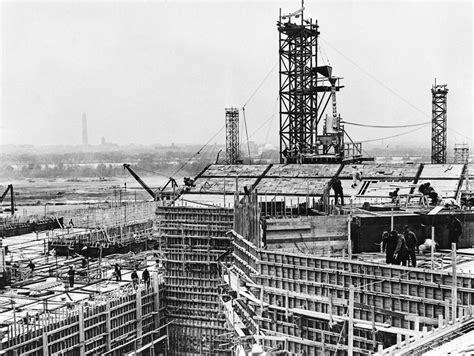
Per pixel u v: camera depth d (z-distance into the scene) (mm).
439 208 39844
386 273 30422
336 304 31672
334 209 40594
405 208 41969
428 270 28938
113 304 43844
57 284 49938
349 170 60938
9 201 168750
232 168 66750
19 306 43312
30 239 73438
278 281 34469
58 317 39188
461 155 96000
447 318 24344
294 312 32812
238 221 42188
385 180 57844
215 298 50219
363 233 36719
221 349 44750
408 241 32062
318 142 68250
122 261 61406
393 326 29688
